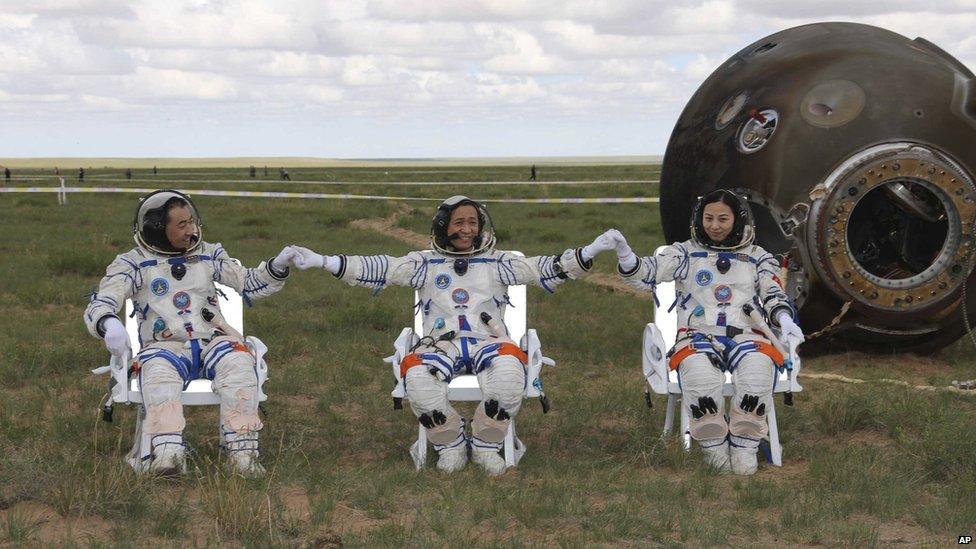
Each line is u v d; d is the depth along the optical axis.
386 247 19.91
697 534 4.46
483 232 5.89
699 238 5.96
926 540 4.43
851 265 8.23
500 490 5.11
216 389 5.43
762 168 8.47
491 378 5.45
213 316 5.70
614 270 15.90
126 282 5.57
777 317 5.77
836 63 8.60
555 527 4.61
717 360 5.66
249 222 25.02
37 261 16.31
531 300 12.66
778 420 6.86
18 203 31.92
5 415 6.74
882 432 6.57
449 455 5.61
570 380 8.28
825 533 4.50
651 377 6.04
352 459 5.99
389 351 9.43
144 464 5.25
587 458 5.98
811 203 8.26
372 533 4.42
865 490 5.07
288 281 14.24
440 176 84.06
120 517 4.64
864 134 8.24
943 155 8.25
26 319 11.03
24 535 4.34
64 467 5.19
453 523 4.59
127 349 5.44
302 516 4.70
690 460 5.78
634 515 4.72
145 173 99.62
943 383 8.16
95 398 7.37
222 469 5.31
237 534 4.45
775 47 9.29
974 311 8.60
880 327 8.77
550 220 26.81
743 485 5.38
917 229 9.02
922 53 8.95
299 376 8.15
